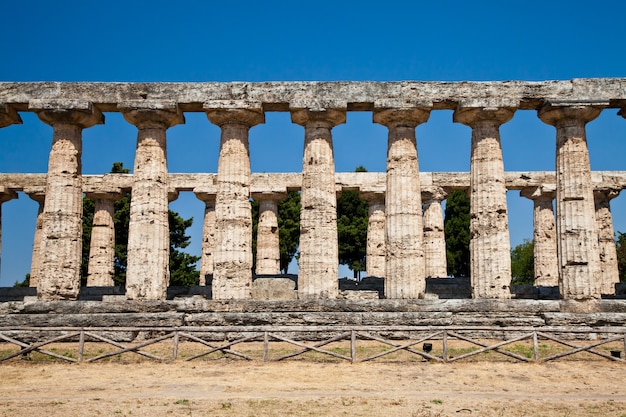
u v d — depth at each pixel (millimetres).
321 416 12359
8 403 13430
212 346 18234
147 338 22953
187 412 12648
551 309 23953
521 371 16953
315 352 20266
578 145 25547
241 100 25562
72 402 13508
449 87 25719
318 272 25188
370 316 23188
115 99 25719
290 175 37625
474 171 25906
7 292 32500
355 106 26031
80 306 23844
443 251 37094
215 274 25297
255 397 13977
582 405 13398
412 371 16891
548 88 25562
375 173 37281
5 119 26453
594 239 25062
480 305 23703
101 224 37094
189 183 37469
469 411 12820
